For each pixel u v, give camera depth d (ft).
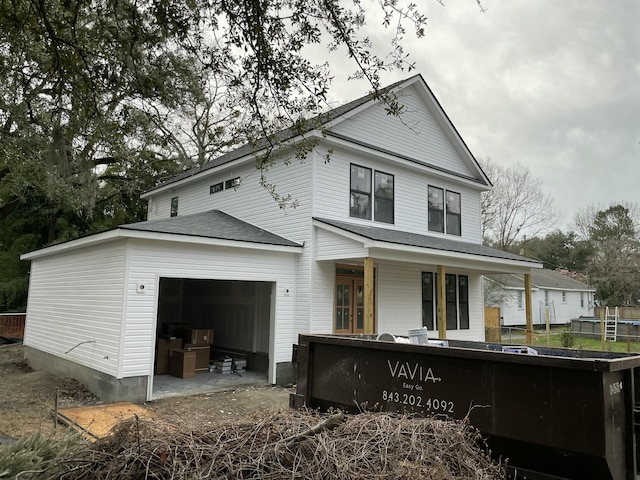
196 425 9.25
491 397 10.53
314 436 8.09
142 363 28.32
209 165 50.44
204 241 30.96
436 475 7.25
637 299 131.64
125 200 78.38
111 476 7.70
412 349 12.06
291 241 37.58
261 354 39.58
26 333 45.47
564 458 9.39
